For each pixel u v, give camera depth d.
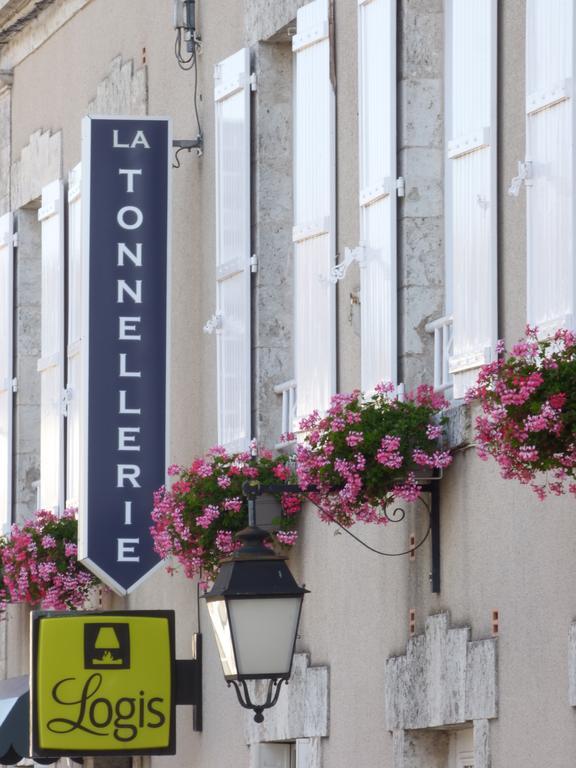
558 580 10.88
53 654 15.12
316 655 14.23
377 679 13.18
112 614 15.28
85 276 16.67
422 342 12.93
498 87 11.84
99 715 15.12
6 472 21.77
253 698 15.25
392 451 12.08
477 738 11.66
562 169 10.88
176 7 17.14
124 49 19.02
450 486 12.25
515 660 11.32
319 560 14.27
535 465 9.96
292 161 15.70
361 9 13.54
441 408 12.33
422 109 13.05
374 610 13.30
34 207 22.09
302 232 14.48
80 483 16.52
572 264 10.73
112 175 16.80
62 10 20.77
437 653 12.23
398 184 13.03
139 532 16.50
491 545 11.69
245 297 15.61
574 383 9.80
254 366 15.56
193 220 17.23
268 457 14.88
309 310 14.39
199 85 17.12
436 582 12.37
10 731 18.84
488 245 11.75
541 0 11.20
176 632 17.12
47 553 18.88
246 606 11.73
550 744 10.88
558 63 11.00
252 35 15.87
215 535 14.52
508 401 9.84
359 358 13.69
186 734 16.84
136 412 16.62
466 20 12.12
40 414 21.91
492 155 11.79
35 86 21.73
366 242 13.36
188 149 17.23
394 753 12.80
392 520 12.55
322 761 13.97
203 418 16.83
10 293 21.91
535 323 11.11
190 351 17.23
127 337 16.67
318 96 14.40
